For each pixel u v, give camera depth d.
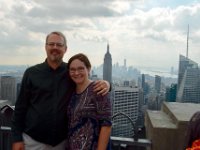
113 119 3.52
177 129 3.52
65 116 3.07
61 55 3.08
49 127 3.06
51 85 3.07
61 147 3.16
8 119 4.18
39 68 3.14
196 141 1.82
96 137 2.84
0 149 4.12
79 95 2.94
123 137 3.52
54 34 3.06
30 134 3.15
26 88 3.17
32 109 3.14
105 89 2.84
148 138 3.89
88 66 2.95
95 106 2.84
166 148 3.52
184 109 4.61
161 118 4.19
